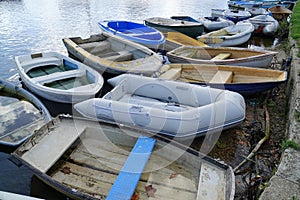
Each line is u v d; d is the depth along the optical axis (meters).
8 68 7.57
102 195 3.11
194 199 3.05
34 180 3.43
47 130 3.69
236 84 5.20
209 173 3.11
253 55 6.88
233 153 4.07
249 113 5.17
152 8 20.02
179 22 11.11
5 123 4.45
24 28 12.34
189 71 6.00
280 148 3.78
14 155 3.20
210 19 13.10
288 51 8.08
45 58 6.58
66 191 2.84
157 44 7.06
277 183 2.57
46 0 21.86
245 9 16.05
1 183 3.46
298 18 11.94
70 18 14.99
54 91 4.86
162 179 3.29
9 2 20.12
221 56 6.86
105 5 20.25
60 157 3.43
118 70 5.68
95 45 7.48
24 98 5.18
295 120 3.60
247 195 3.13
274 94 5.82
